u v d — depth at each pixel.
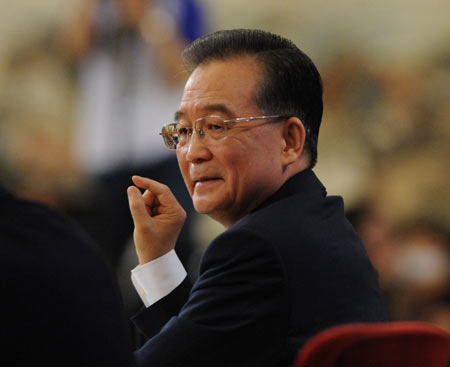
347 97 28.83
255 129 6.77
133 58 24.09
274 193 6.89
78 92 25.91
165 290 7.76
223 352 6.09
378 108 28.61
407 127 28.33
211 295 6.21
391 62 28.72
